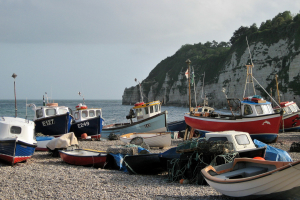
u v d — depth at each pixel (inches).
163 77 7298.2
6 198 388.8
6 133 622.2
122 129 1173.7
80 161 623.2
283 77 3351.4
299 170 313.6
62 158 667.4
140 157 534.6
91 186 442.6
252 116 878.4
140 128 1115.3
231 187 345.1
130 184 455.5
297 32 3474.4
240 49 4242.1
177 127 1316.4
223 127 898.1
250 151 470.3
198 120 974.4
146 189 422.0
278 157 518.3
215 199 368.5
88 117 1242.6
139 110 1152.2
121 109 4822.8
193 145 456.8
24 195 401.1
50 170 567.5
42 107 1071.0
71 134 750.5
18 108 4232.3
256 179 326.6
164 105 6466.5
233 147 470.9
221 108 4170.8
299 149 723.4
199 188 423.5
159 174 557.0
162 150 807.7
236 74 4015.8
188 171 472.7
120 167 571.8
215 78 4697.3
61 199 382.0
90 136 1170.0
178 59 7559.1
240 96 3818.9
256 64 3752.5
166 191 409.1
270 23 4554.6
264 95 3491.6
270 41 3767.2
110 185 449.1
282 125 1332.4
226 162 434.3
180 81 5949.8
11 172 545.0
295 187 331.3
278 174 319.3
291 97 3159.5
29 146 634.8
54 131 1024.2
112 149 595.8
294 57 3289.9
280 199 349.7
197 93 5177.2
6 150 598.9
